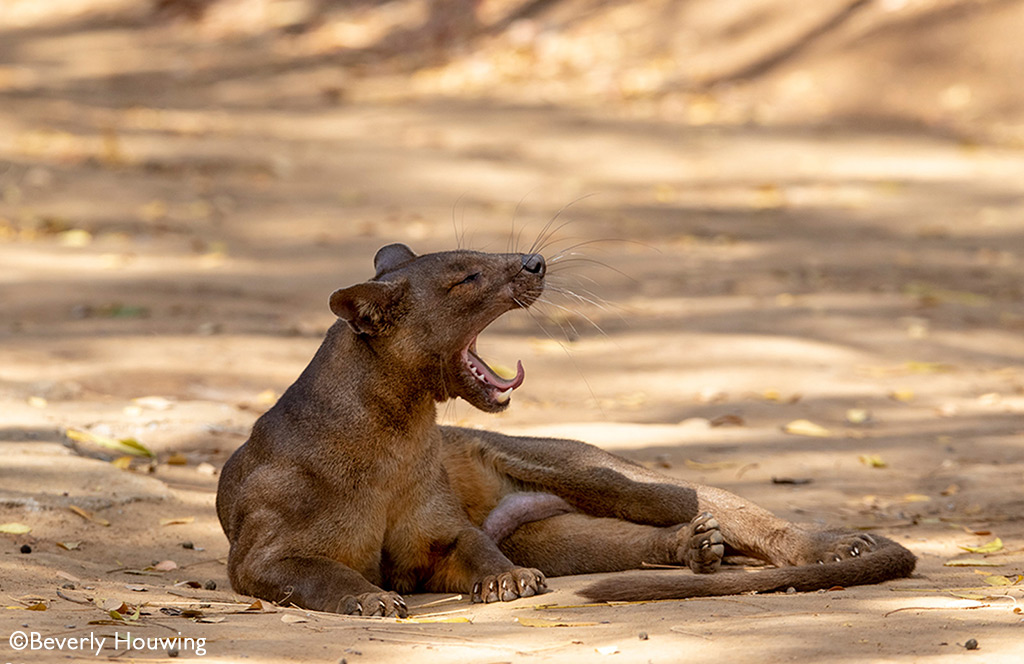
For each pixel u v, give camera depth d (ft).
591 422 37.78
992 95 84.99
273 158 79.10
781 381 42.80
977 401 40.88
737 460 33.99
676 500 25.95
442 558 24.52
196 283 53.93
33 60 115.24
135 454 33.42
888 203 71.05
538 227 65.10
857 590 22.22
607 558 25.75
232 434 35.50
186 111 94.02
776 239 64.54
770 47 94.89
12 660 17.12
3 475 29.37
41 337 44.96
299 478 23.63
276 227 65.31
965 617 19.30
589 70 98.53
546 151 81.15
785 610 20.29
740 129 85.30
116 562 26.04
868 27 92.27
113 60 114.42
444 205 69.56
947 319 50.85
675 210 69.46
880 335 48.42
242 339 45.52
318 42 116.06
